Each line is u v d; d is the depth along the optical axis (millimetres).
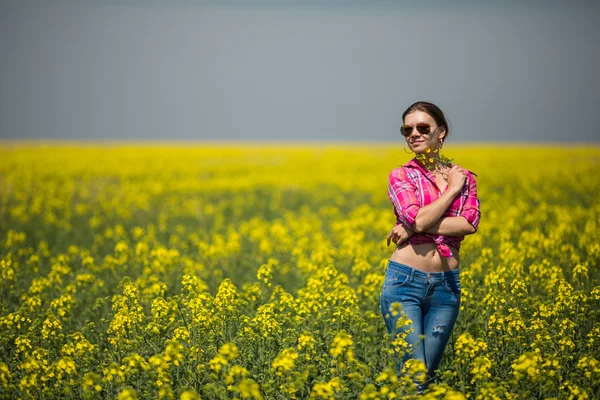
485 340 9484
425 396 6867
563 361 8758
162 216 27594
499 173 46156
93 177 46844
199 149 92188
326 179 44688
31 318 12180
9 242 19734
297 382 7633
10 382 8578
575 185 36094
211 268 17062
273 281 15398
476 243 16500
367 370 7680
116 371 7840
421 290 7828
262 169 54938
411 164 8078
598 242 15992
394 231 7953
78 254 19391
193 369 8953
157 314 10250
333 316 10383
